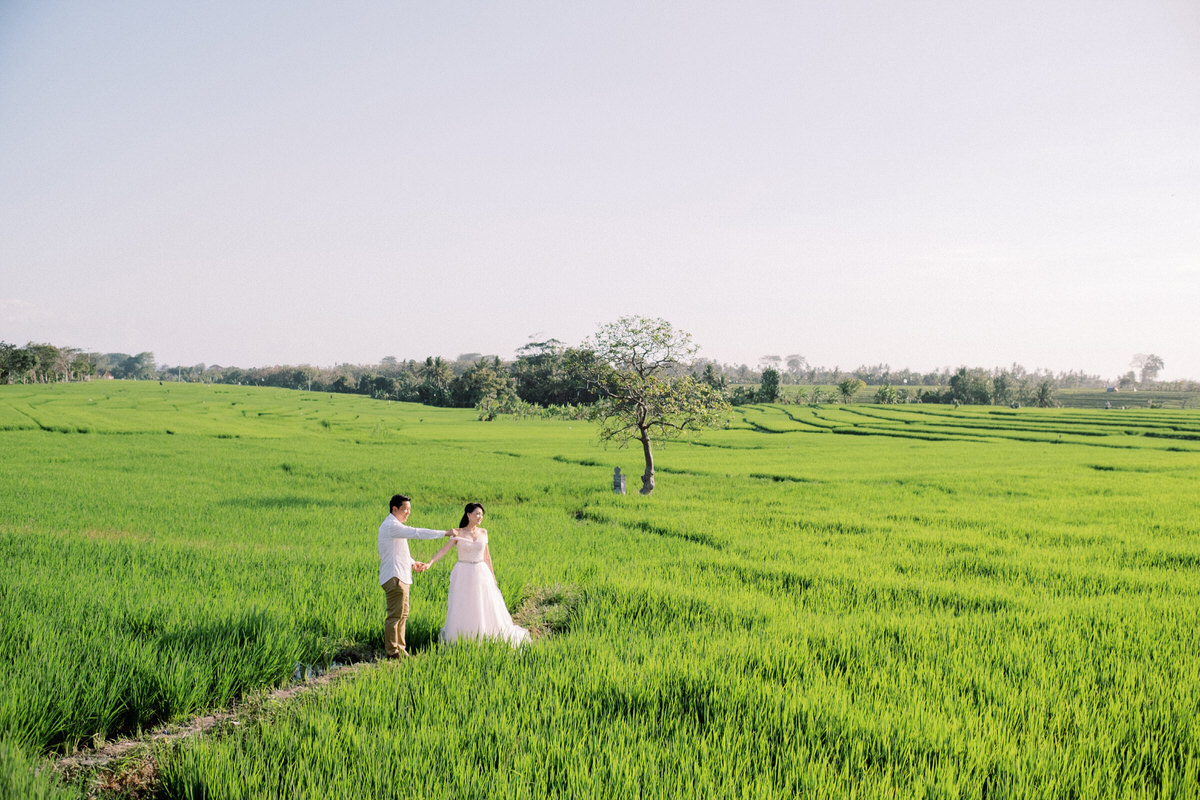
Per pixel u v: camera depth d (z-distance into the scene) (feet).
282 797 16.42
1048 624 32.99
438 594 36.83
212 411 333.01
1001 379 577.43
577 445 192.44
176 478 100.42
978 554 53.31
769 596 39.81
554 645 28.14
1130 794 17.20
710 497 91.86
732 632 31.30
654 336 93.50
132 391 524.11
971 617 34.35
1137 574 46.21
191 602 32.01
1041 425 282.56
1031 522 70.28
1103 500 88.53
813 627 31.86
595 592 38.45
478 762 18.44
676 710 22.22
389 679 23.85
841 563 48.91
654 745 19.26
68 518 62.28
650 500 84.99
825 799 16.84
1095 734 20.65
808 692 23.24
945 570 47.70
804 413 383.65
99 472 105.70
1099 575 45.83
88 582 35.42
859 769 18.51
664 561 48.78
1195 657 27.76
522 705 22.13
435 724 20.65
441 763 18.12
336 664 27.89
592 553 51.78
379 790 16.81
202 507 71.97
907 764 18.85
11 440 164.96
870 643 29.37
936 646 29.17
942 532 63.77
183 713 21.84
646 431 96.53
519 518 70.18
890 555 52.54
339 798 16.35
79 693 21.21
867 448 188.75
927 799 17.06
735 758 18.95
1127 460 152.15
